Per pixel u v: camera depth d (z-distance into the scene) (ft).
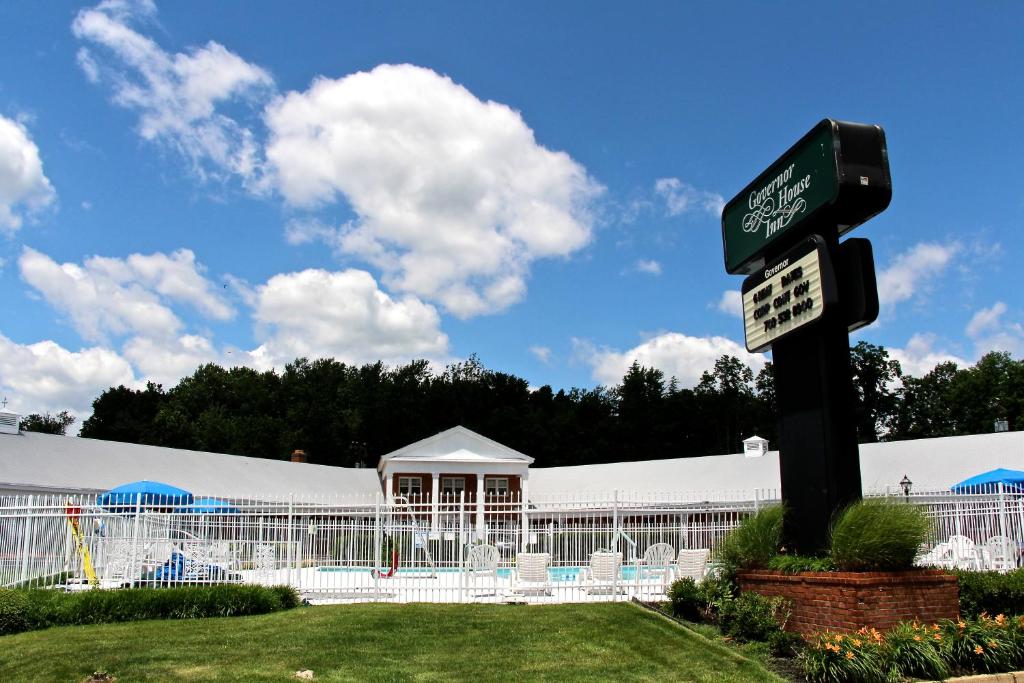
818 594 39.34
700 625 44.04
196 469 126.82
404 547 58.65
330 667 36.17
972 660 35.91
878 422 262.47
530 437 245.04
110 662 36.70
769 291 48.03
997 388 223.92
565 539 57.62
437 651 38.91
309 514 58.08
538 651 39.01
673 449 263.70
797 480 45.06
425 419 266.36
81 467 107.34
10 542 58.03
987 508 65.92
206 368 272.10
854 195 42.24
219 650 38.91
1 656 38.19
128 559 56.24
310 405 261.85
